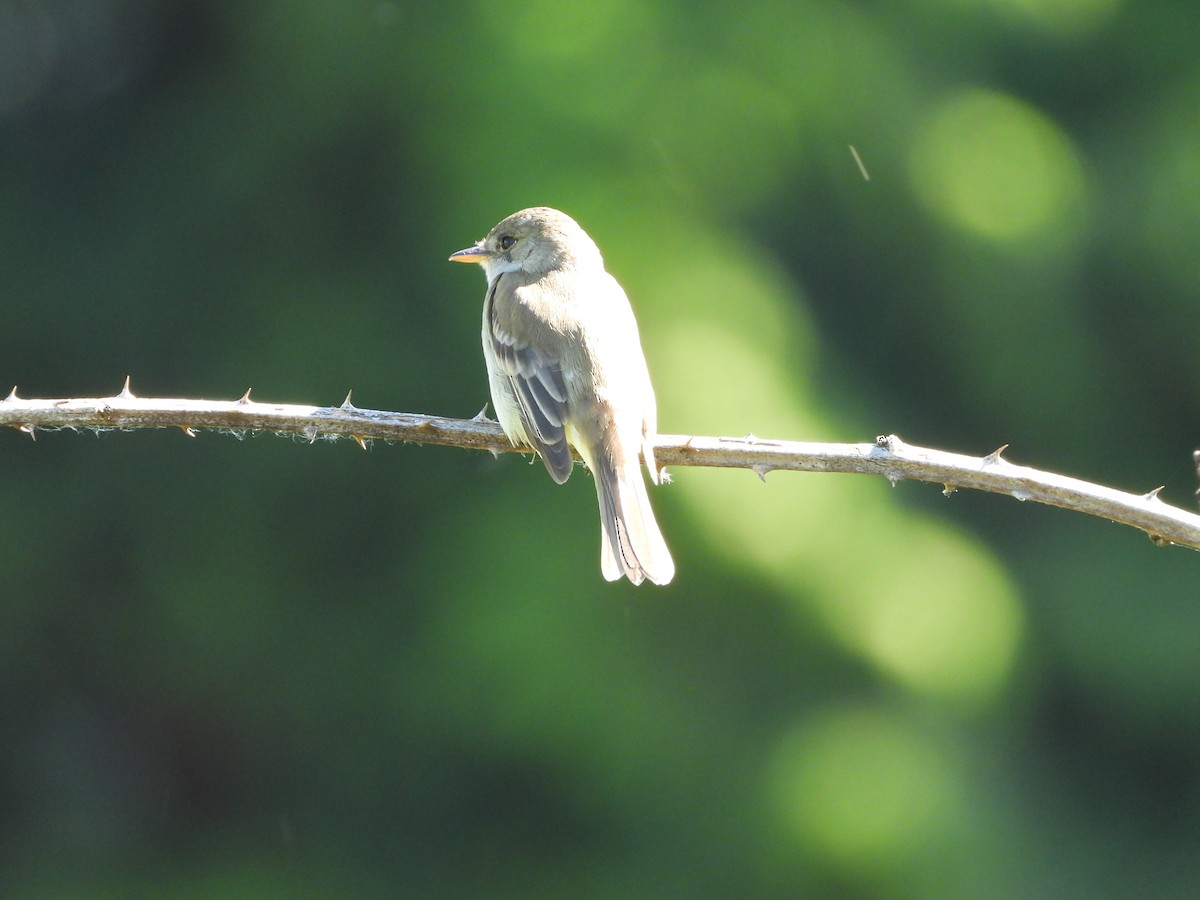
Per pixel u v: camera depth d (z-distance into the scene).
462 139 14.27
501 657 13.88
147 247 15.62
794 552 13.26
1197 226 16.84
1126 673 15.96
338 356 14.66
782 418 13.63
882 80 15.59
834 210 15.59
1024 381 16.12
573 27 14.63
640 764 13.73
